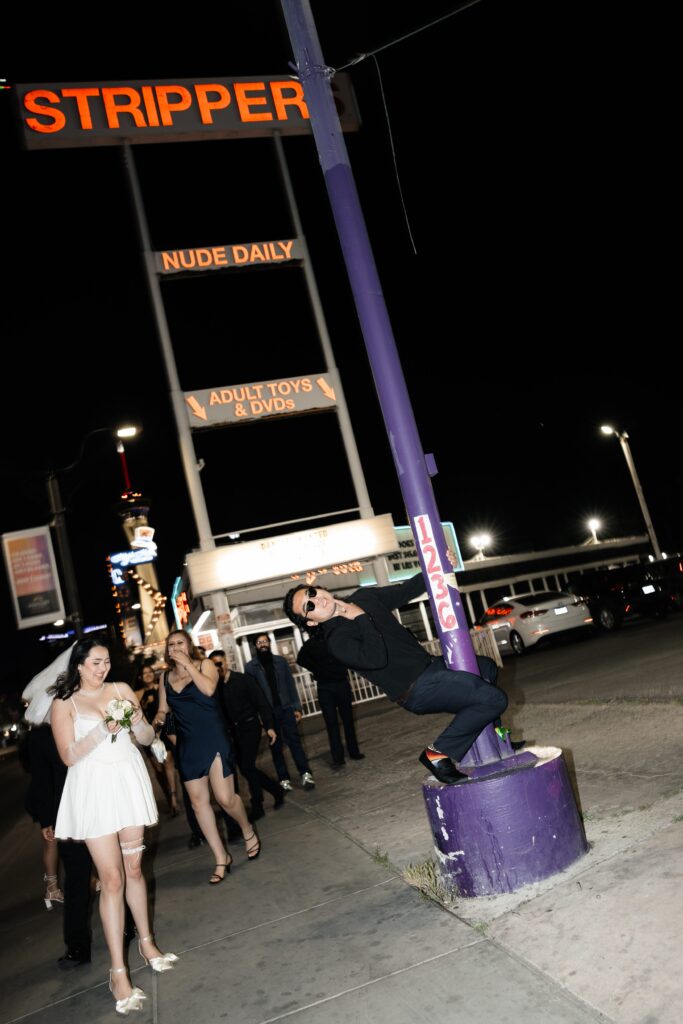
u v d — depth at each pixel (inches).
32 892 311.0
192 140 576.4
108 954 201.5
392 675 165.8
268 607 720.3
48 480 625.0
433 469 178.1
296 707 358.0
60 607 604.4
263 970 159.5
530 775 163.6
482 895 161.6
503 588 1242.6
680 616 753.0
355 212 184.5
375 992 135.6
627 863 156.1
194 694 244.4
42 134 542.6
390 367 178.2
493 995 123.3
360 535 652.7
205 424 634.2
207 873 252.8
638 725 284.4
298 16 190.9
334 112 189.5
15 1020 172.9
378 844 227.8
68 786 174.2
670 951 119.8
